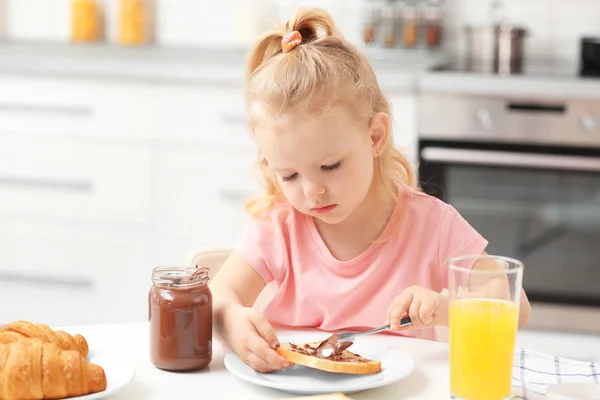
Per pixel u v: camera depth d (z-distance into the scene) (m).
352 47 1.61
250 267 1.66
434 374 1.31
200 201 3.45
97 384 1.18
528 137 3.20
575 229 3.24
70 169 3.53
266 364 1.29
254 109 1.50
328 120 1.44
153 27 4.12
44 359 1.15
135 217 3.51
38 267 3.61
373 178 1.65
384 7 3.80
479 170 3.25
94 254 3.56
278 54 1.54
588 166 3.15
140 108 3.44
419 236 1.67
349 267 1.66
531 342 3.30
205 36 4.09
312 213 1.50
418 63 3.45
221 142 3.40
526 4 3.78
